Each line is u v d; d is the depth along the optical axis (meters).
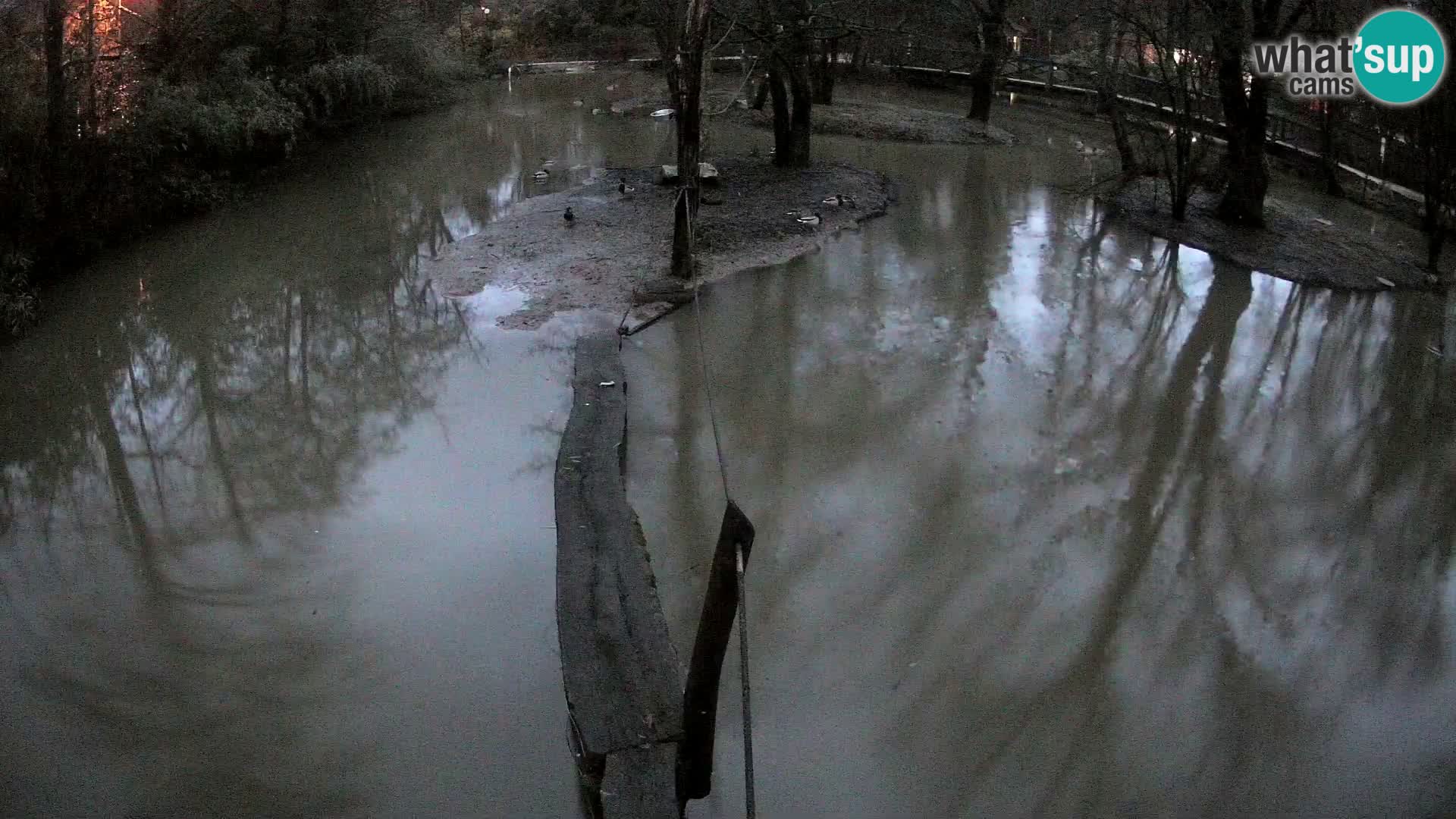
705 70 14.62
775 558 6.42
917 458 7.62
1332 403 8.60
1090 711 5.12
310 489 7.35
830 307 10.62
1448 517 6.89
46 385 9.00
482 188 16.31
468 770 4.72
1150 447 7.84
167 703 5.17
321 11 19.97
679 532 6.69
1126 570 6.30
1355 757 4.81
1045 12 24.03
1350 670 5.42
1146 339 9.98
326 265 12.24
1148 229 13.49
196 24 15.95
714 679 4.09
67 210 11.42
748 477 7.34
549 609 5.88
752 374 8.98
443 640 5.61
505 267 11.83
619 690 4.67
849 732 4.98
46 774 4.71
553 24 34.12
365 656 5.49
